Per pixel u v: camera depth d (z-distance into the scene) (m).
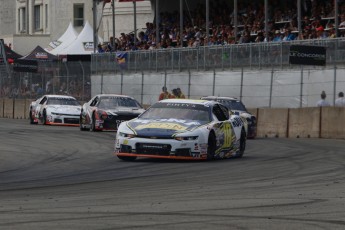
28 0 177.88
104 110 80.75
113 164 47.78
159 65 102.25
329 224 24.45
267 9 95.50
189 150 48.31
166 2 130.12
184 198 31.27
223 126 51.25
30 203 29.83
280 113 80.62
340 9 94.69
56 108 95.06
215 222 24.84
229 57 92.81
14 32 193.88
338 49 80.62
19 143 64.88
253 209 27.88
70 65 117.62
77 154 55.31
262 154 56.06
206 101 52.62
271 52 88.00
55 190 34.69
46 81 121.56
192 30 115.38
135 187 35.59
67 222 24.84
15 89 127.31
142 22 154.12
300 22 91.38
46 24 179.38
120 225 24.25
